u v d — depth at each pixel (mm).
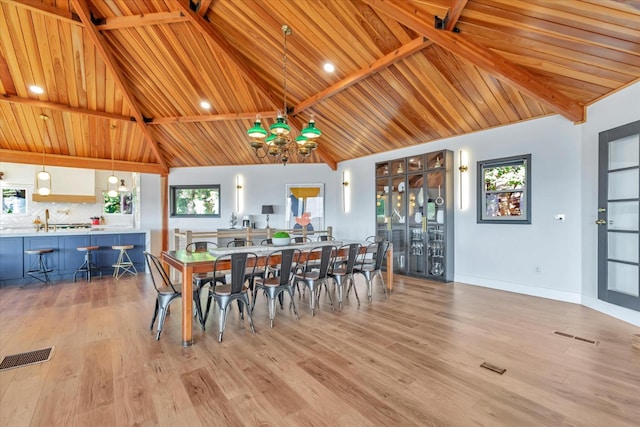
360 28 3777
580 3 2395
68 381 2258
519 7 2621
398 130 5781
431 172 5691
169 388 2172
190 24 4312
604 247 3658
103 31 4441
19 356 2652
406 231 6113
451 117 4965
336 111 5820
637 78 3197
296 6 3684
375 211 6871
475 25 3006
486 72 3719
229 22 4199
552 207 4301
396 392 2117
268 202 8352
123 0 3967
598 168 3730
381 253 4496
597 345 2828
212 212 8531
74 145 6809
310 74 4852
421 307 4016
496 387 2170
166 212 8320
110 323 3469
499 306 4027
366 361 2561
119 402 2008
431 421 1822
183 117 6363
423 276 5797
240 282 3148
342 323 3447
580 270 4070
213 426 1785
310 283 3814
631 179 3365
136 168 7801
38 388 2166
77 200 8422
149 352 2736
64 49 4719
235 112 6180
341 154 7590
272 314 3396
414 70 4262
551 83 3596
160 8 4047
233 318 3643
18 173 7762
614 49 2795
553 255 4312
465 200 5328
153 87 5602
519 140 4621
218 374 2361
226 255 3129
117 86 5531
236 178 8430
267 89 5355
